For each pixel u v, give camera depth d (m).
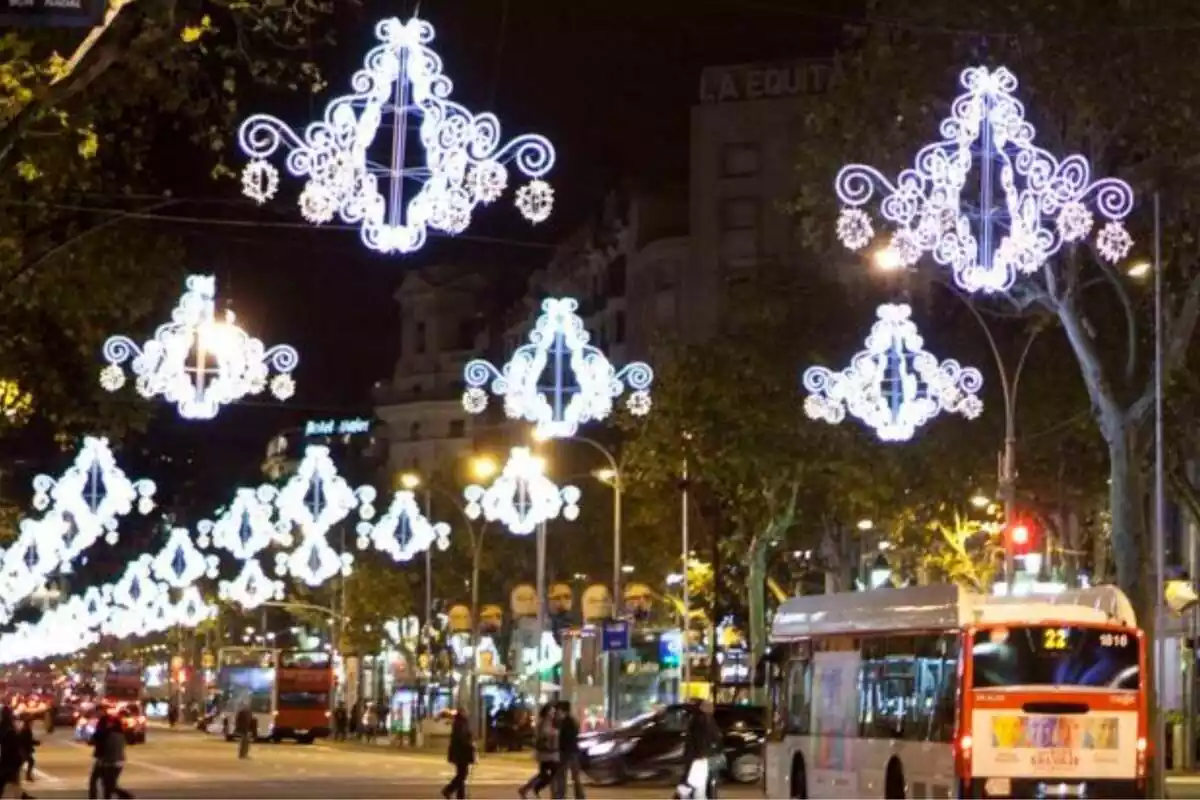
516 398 27.75
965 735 27.72
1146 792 27.92
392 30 17.03
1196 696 62.12
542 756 42.66
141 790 50.00
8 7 14.48
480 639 95.44
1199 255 34.62
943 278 34.56
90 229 26.80
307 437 170.38
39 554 46.97
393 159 17.11
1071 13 29.86
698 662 82.25
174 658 173.12
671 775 52.25
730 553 68.69
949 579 59.59
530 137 17.12
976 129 22.22
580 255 123.69
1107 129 30.61
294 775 59.59
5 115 18.77
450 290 151.25
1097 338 42.34
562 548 92.88
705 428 53.25
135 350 27.59
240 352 27.73
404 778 57.34
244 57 20.19
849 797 33.00
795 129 101.88
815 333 51.78
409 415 150.50
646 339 109.12
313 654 98.25
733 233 102.81
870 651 32.38
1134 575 34.44
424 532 53.34
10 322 30.50
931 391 32.53
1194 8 29.78
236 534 55.62
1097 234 32.09
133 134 26.02
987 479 50.06
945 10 30.55
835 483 53.06
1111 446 34.91
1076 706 27.92
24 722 55.41
